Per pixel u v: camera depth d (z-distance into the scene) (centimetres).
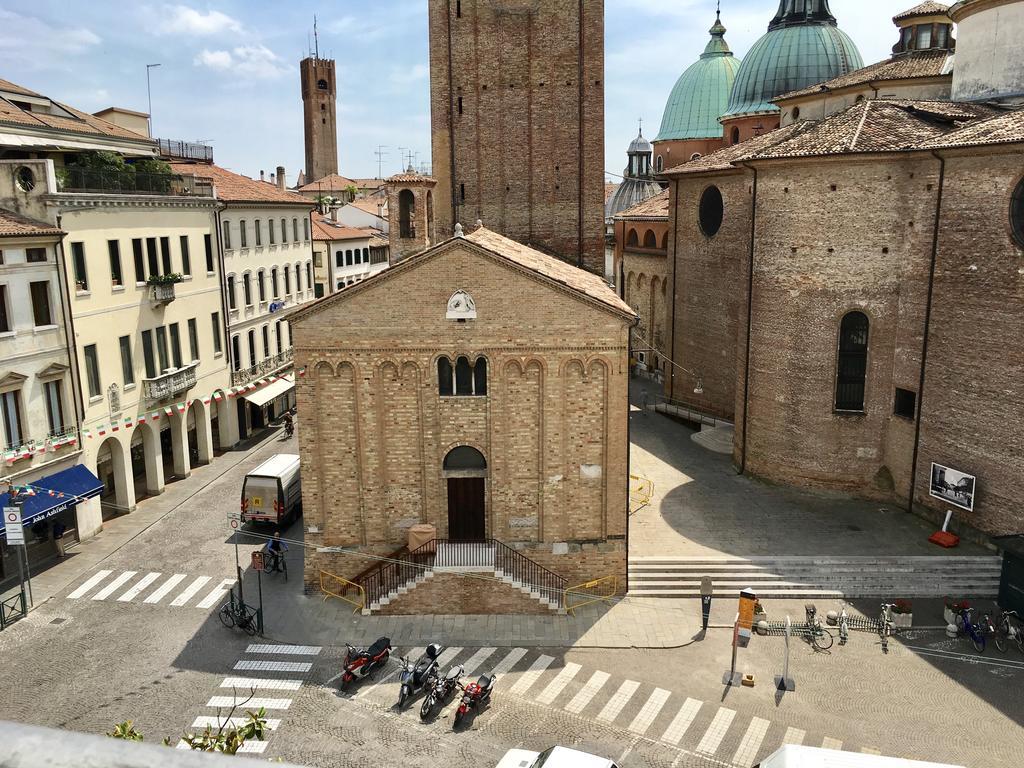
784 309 4041
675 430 5322
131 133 5494
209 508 4469
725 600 3247
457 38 4894
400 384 3145
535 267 3234
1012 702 2592
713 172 5056
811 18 7081
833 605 3197
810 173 3850
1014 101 4025
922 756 2347
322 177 15975
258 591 3362
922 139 3656
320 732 2503
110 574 3619
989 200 3281
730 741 2442
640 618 3142
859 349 3934
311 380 3141
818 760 1955
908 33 5934
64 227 3828
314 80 15612
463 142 5006
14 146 4056
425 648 2961
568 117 4941
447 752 2416
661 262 6419
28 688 2725
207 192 5266
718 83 8200
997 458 3359
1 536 3494
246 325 5900
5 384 3503
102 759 264
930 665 2805
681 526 3747
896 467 3906
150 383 4516
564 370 3127
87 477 3916
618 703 2638
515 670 2825
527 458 3206
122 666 2862
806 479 4122
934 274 3566
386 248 9356
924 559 3388
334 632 3081
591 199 5038
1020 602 3011
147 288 4522
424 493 3225
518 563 3256
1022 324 3198
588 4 4812
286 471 4200
